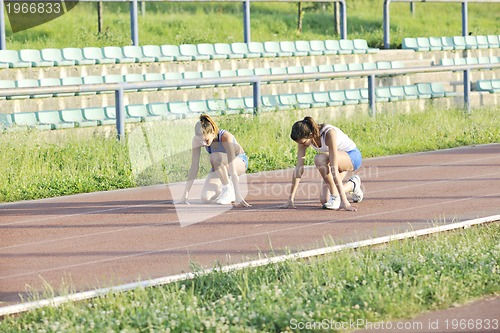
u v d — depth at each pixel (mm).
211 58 64500
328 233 27375
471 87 70250
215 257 24672
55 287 21922
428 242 24812
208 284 21016
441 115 52438
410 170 39781
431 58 76188
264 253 24859
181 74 59656
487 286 20953
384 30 76625
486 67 55938
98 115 49312
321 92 60500
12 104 50125
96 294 20516
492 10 119062
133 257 24953
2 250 26188
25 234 28359
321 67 66625
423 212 30438
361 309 19125
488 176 37812
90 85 40188
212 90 59062
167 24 92625
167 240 27016
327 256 23562
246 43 68188
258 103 46219
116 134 41750
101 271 23453
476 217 29281
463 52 77875
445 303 19875
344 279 20828
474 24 110688
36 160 38000
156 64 61875
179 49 65000
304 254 24000
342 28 74250
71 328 17766
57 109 52625
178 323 18047
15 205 33281
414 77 68438
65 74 57969
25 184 35625
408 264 21938
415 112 53594
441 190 34688
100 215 31141
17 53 58062
